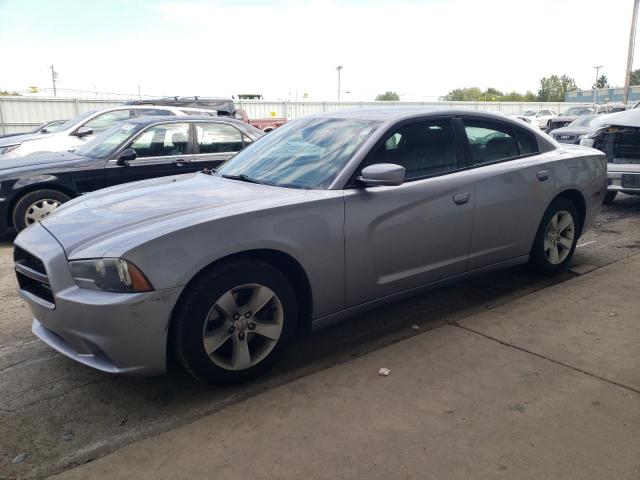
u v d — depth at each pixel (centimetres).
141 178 729
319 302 340
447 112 415
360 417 282
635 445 252
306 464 247
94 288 283
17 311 459
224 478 241
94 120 1041
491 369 326
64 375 347
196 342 295
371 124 387
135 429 287
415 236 374
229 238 298
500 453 249
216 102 1479
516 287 473
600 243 616
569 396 294
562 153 479
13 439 281
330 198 337
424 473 238
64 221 332
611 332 371
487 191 411
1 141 1130
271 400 301
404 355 349
